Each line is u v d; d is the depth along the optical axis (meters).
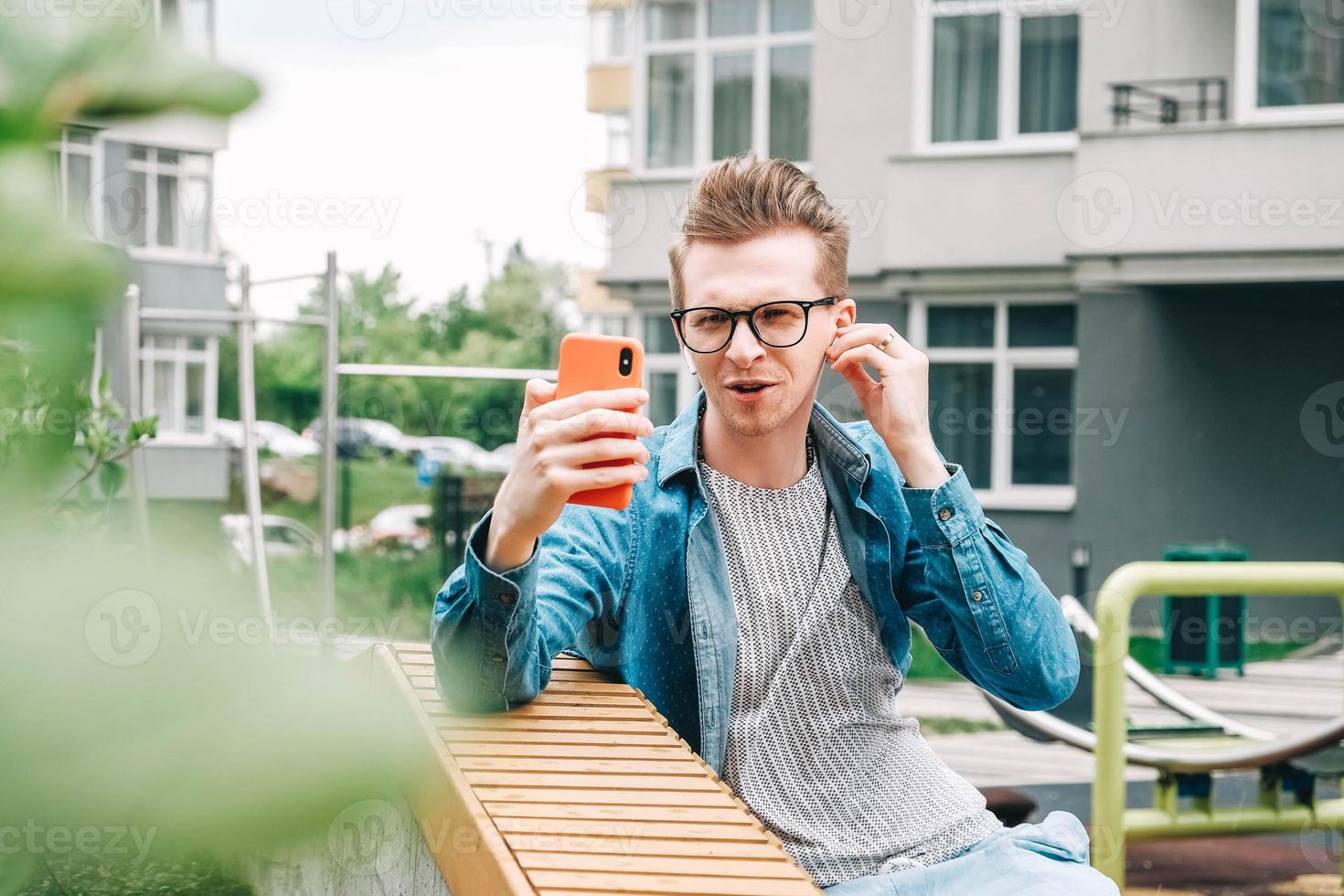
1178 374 10.66
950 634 1.58
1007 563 1.46
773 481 1.56
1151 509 10.76
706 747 1.48
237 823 0.24
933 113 11.59
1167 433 10.71
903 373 1.49
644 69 12.33
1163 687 3.86
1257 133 9.95
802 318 1.46
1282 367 10.49
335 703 0.25
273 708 0.25
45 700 0.23
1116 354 10.75
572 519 1.49
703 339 1.47
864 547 1.55
